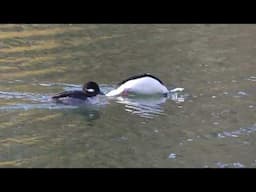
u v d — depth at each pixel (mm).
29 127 14383
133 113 15602
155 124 14883
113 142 13734
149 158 12883
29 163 12570
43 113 15305
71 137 13945
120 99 16750
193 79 18469
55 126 14562
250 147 13523
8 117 14938
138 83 16719
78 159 12812
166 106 16234
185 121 15078
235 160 12867
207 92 17281
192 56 21062
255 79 18422
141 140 13844
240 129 14562
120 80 18188
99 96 16469
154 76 17875
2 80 17609
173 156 13055
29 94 16469
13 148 13266
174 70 19406
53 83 17531
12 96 16312
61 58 20297
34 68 19000
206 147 13500
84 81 17875
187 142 13805
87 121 14898
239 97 16859
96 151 13195
